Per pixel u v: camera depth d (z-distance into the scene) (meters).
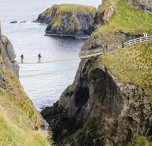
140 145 43.78
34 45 130.00
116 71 50.44
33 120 36.06
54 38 159.00
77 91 61.91
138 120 45.78
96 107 53.09
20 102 36.84
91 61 59.94
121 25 64.69
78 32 168.12
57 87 78.38
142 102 46.12
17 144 20.34
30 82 80.81
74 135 54.66
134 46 55.75
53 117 63.69
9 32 168.75
